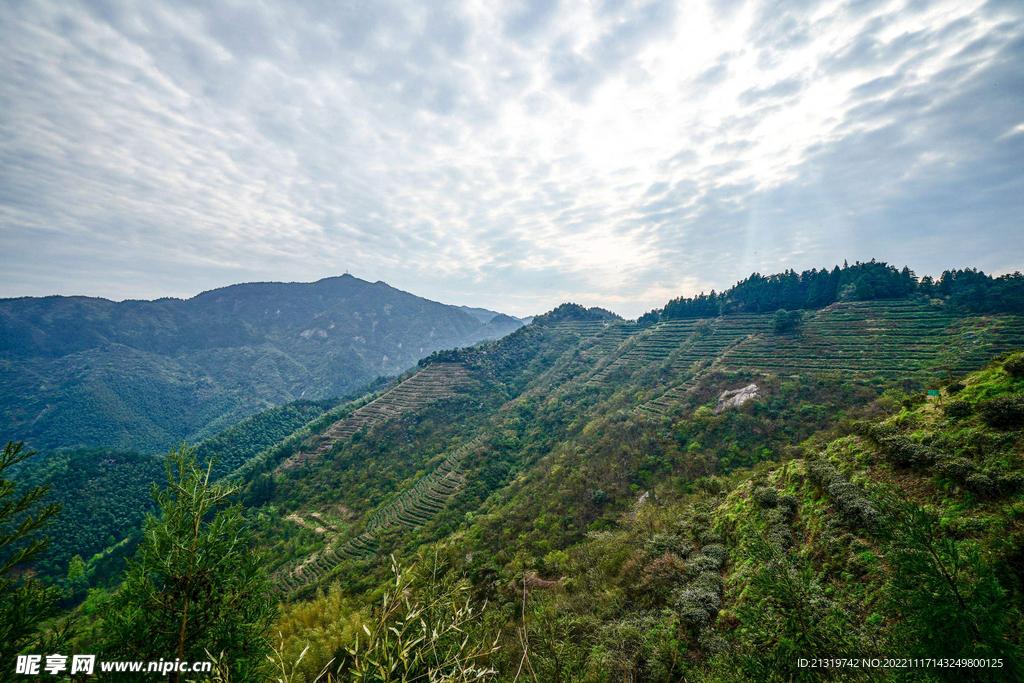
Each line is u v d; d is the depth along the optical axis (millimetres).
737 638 11266
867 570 11148
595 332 133000
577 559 22406
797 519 15312
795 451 31016
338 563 42500
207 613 6191
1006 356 14977
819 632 6277
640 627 13086
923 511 6062
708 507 21453
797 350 57656
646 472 38500
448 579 5219
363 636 16109
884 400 37906
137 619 6027
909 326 55625
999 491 10484
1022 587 7027
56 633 5578
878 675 5684
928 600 5500
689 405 50844
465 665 4969
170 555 6062
